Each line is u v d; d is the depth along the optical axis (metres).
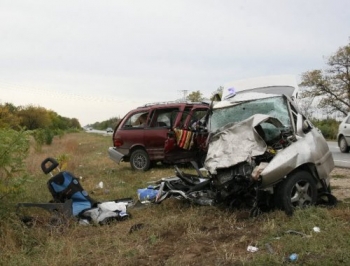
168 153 11.07
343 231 5.05
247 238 5.16
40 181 9.84
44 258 4.91
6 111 33.19
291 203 6.07
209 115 8.03
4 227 5.52
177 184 7.57
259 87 12.77
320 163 6.46
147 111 12.98
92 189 10.03
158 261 4.68
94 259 4.90
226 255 4.62
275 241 4.91
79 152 23.58
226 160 6.28
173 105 12.60
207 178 7.61
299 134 6.61
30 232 5.64
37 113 49.72
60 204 6.42
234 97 8.10
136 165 12.92
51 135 30.38
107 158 18.36
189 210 6.76
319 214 5.74
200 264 4.47
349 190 8.11
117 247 5.21
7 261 4.82
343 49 44.22
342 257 4.17
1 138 5.89
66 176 6.74
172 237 5.52
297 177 6.11
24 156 6.16
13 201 6.23
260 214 6.05
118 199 8.23
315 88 45.78
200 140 8.27
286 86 12.65
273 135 6.80
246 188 6.11
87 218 6.54
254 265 4.23
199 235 5.45
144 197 7.61
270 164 5.94
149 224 6.11
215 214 6.40
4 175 5.91
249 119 6.70
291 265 4.17
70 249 5.12
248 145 6.38
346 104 45.09
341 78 44.84
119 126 13.28
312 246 4.56
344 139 16.94
